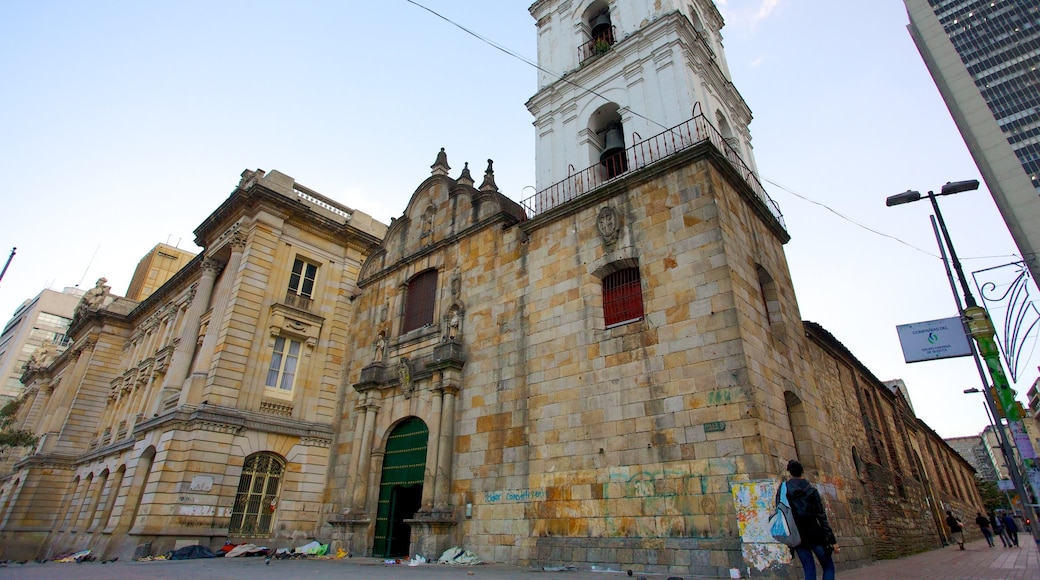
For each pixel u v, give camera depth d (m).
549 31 25.17
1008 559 17.83
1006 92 71.56
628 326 15.30
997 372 9.97
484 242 21.19
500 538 15.86
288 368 26.03
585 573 12.73
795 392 15.45
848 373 24.36
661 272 15.14
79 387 38.94
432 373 19.98
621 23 21.98
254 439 23.09
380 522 19.84
